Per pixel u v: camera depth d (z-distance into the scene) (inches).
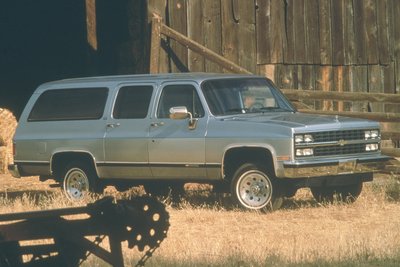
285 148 943.0
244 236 811.4
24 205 1026.7
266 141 954.1
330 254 677.9
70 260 434.6
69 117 1095.0
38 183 1317.7
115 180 1066.1
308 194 1101.7
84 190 1084.5
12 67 1892.2
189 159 1002.7
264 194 962.7
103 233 417.1
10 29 1886.1
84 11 1718.8
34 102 1127.6
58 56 1791.3
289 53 1470.2
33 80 1857.8
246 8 1438.2
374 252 682.8
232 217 930.1
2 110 1443.2
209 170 992.9
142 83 1050.1
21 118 1134.4
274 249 708.0
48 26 1809.8
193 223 898.7
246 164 971.3
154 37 1354.6
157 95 1034.1
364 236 775.1
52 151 1098.7
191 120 1002.1
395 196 1077.1
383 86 1553.9
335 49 1510.8
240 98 1017.5
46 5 1808.6
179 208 1016.9
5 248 415.8
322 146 959.6
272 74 1456.7
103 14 1520.7
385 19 1552.7
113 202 411.5
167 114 1024.2
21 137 1127.6
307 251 690.2
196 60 1401.3
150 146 1027.3
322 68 1502.2
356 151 988.6
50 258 439.8
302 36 1482.5
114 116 1059.9
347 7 1519.4
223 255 678.5
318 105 1502.2
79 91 1095.0
